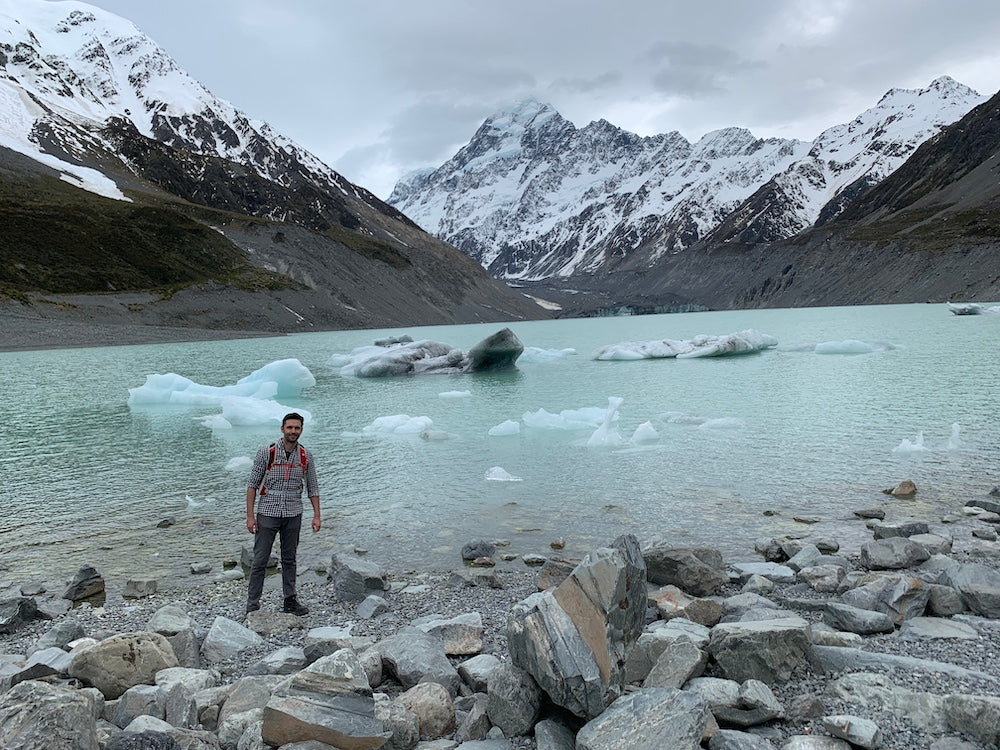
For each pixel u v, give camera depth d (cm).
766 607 748
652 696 466
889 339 4938
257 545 833
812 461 1545
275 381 3123
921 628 647
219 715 528
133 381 3959
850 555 952
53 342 7506
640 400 2655
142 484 1558
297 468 841
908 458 1530
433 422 2317
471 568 984
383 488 1461
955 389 2500
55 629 746
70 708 426
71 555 1101
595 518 1198
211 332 9406
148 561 1068
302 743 457
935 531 1042
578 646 493
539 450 1794
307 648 648
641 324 12594
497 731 504
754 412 2236
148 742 441
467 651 661
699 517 1177
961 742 440
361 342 8325
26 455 1909
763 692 496
